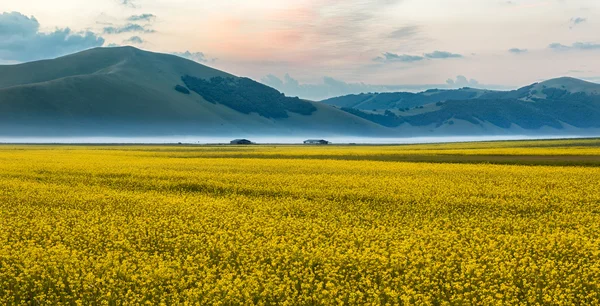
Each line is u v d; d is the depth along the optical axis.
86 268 14.42
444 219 21.14
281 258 15.43
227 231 18.69
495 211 23.69
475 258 15.27
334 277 13.66
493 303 11.98
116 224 20.30
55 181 34.47
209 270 14.04
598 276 13.92
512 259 14.84
